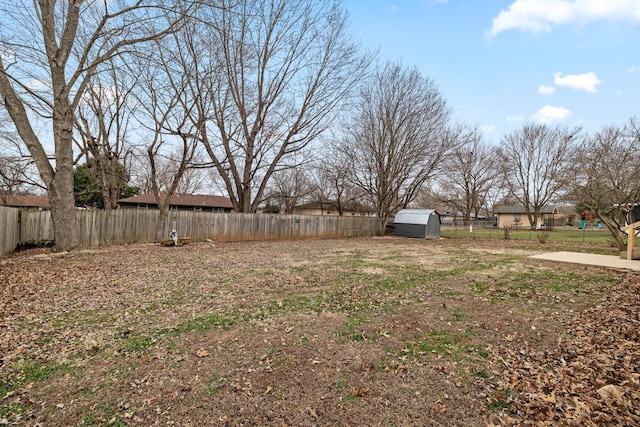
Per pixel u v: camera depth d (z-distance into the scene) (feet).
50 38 33.76
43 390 9.42
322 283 22.85
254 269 28.04
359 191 98.12
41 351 11.86
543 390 9.19
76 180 80.64
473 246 52.65
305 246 49.67
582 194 48.26
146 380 9.92
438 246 52.29
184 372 10.38
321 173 93.86
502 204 168.14
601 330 13.64
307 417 8.18
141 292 19.94
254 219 59.47
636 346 11.75
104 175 51.98
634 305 17.20
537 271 28.09
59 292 19.54
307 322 14.90
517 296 19.57
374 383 9.72
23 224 37.35
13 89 32.42
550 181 109.19
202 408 8.54
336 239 66.59
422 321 15.10
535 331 13.76
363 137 77.46
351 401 8.85
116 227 43.78
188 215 51.37
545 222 137.08
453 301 18.47
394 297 19.26
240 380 9.89
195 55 48.60
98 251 37.06
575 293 20.25
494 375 10.11
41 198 108.99
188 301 18.20
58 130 34.12
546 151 110.83
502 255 39.68
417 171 78.33
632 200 43.55
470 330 13.98
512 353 11.63
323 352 11.81
